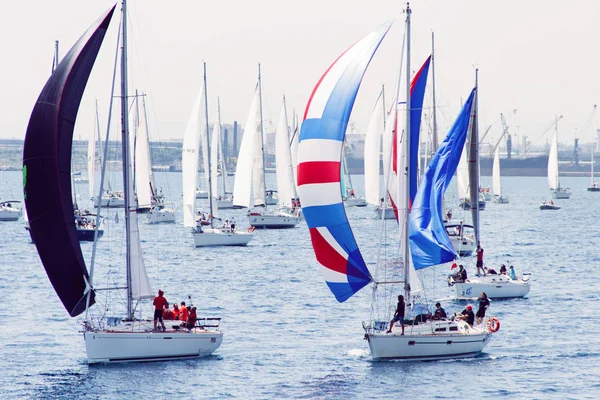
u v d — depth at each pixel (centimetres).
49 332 17225
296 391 13225
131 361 14512
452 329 14850
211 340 14962
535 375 14062
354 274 14988
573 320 18288
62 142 14538
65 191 14638
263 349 15688
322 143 14862
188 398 12888
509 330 17288
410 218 16738
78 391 13138
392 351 14650
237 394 13075
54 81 14475
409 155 15238
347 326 17838
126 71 15100
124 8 15100
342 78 15012
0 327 17688
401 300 14850
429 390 13275
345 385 13488
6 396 12938
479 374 14088
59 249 14662
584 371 14300
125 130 15050
